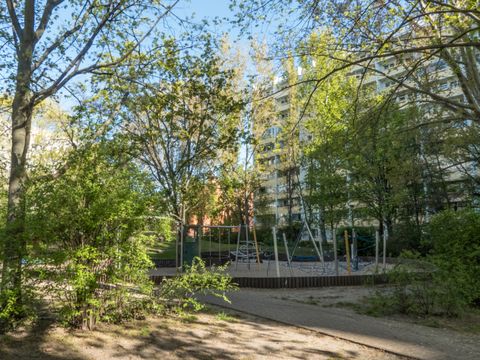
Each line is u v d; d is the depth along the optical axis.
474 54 13.67
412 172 27.59
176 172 14.50
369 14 10.31
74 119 9.87
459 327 8.34
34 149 9.12
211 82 11.83
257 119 29.77
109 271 6.75
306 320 8.35
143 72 10.55
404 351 6.30
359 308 10.11
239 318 8.36
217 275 8.52
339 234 33.16
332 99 23.52
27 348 5.94
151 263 7.18
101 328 6.95
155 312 8.05
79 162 7.07
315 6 9.73
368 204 31.80
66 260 6.32
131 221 6.84
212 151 13.39
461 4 10.73
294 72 15.70
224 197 33.72
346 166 29.59
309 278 13.74
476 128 23.12
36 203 6.51
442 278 9.34
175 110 12.15
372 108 12.80
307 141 32.31
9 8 9.25
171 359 5.74
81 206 6.69
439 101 13.87
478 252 9.96
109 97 10.77
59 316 6.86
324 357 6.02
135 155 10.43
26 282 6.43
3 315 6.35
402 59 13.46
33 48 9.06
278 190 53.66
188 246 19.42
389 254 25.70
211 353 6.02
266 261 26.47
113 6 9.98
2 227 6.69
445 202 28.56
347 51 11.16
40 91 9.14
